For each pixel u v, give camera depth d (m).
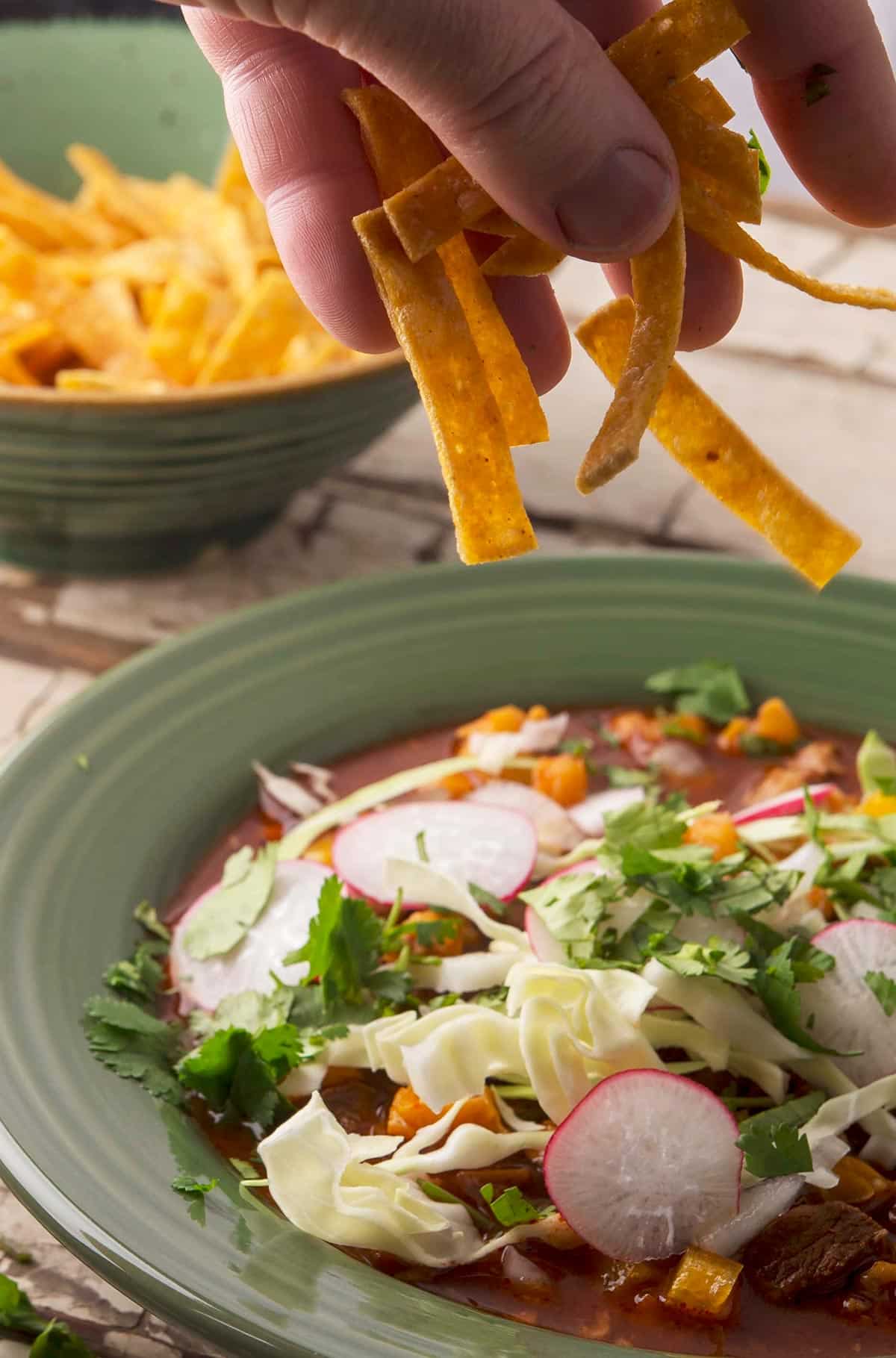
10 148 0.81
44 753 0.53
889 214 0.47
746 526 0.70
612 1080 0.45
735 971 0.47
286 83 0.48
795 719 0.58
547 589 0.59
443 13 0.39
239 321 0.62
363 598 0.59
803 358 0.81
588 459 0.38
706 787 0.55
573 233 0.40
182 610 0.64
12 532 0.63
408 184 0.42
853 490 0.71
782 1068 0.48
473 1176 0.46
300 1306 0.41
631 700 0.58
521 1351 0.41
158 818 0.53
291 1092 0.47
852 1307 0.43
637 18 0.47
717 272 0.48
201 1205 0.43
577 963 0.48
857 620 0.59
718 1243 0.44
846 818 0.52
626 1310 0.43
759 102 0.46
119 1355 0.44
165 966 0.50
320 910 0.48
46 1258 0.45
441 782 0.55
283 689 0.57
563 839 0.53
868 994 0.48
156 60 0.80
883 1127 0.46
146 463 0.59
